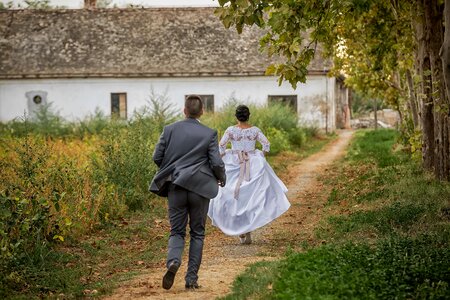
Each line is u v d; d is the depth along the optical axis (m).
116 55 47.12
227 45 47.56
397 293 7.37
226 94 46.50
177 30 48.44
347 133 50.94
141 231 13.88
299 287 7.49
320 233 12.45
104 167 17.34
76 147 21.33
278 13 12.16
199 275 9.53
